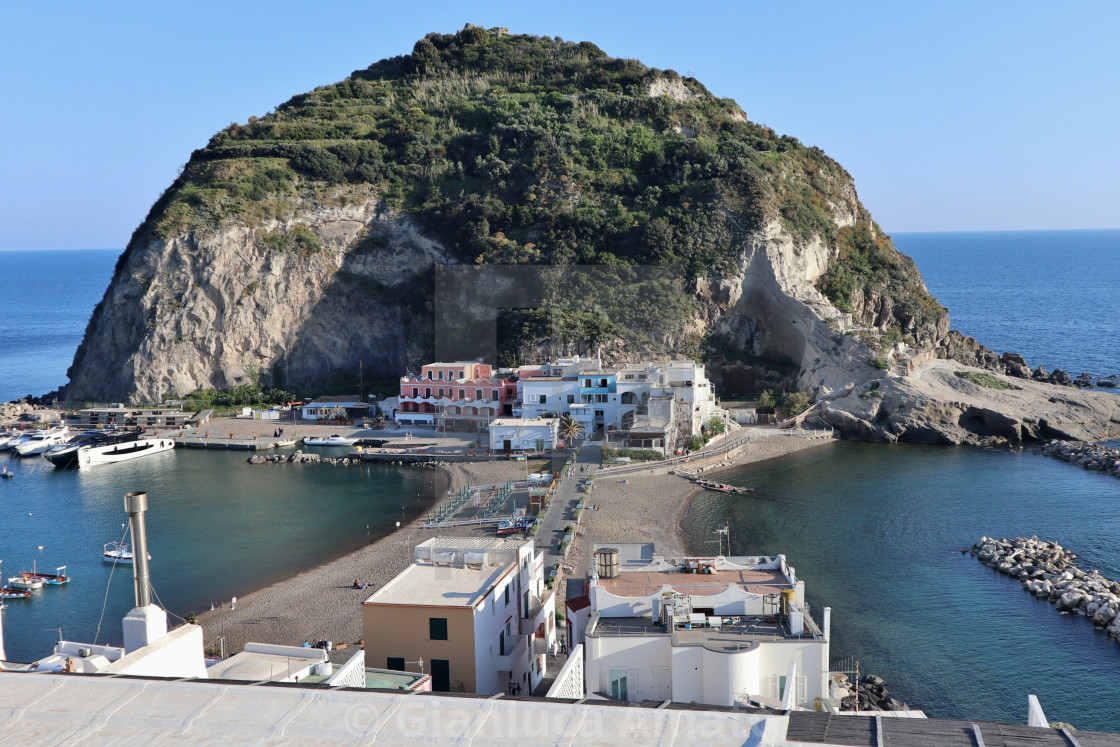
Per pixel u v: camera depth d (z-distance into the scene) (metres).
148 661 23.78
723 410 138.12
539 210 163.50
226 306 164.50
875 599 70.31
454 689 41.19
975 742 14.73
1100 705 53.94
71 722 17.14
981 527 89.00
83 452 124.38
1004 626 65.00
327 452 130.50
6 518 98.56
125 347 164.62
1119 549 82.00
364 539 88.31
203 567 81.06
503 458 118.75
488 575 45.75
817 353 147.75
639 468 110.25
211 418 153.50
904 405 135.00
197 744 16.22
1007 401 138.50
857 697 51.03
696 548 81.50
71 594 75.12
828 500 99.12
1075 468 114.31
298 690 17.73
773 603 37.59
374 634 41.78
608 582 41.12
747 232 156.50
